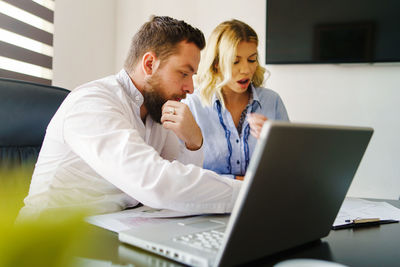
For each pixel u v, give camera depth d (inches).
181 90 38.6
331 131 18.5
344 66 88.4
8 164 38.8
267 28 90.7
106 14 94.5
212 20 95.0
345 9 86.7
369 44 85.6
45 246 8.1
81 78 83.8
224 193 26.7
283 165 16.7
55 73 73.8
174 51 36.7
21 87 41.9
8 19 59.2
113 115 30.2
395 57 84.1
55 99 44.6
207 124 62.2
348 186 23.0
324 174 20.0
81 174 35.3
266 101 65.3
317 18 88.2
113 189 36.3
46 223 8.4
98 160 27.6
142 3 98.6
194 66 38.1
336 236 25.8
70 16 78.5
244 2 93.1
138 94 38.5
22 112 41.1
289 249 22.1
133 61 38.5
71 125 30.4
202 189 25.9
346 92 88.5
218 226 23.6
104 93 34.8
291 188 18.1
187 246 19.1
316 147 18.1
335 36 87.4
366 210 35.5
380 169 86.5
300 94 91.0
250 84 63.9
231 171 62.0
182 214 28.1
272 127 15.2
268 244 19.1
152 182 25.4
